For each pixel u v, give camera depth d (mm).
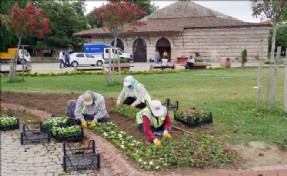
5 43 34312
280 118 9094
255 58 39375
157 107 7297
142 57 44844
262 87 15781
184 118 8594
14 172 6645
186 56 40625
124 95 10320
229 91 14742
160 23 44281
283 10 9633
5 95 15000
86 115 9297
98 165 6578
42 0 54062
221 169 5957
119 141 7426
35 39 55094
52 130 8820
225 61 29281
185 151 6328
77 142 8367
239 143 7227
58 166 6898
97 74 24422
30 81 20547
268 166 6090
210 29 40719
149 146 6719
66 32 55688
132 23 17000
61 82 19672
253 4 10227
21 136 8352
